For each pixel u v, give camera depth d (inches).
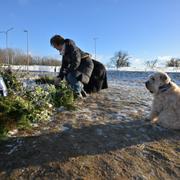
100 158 54.5
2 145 57.7
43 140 59.8
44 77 133.3
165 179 50.8
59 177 48.6
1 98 69.1
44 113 74.5
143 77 317.1
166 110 73.0
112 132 66.6
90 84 115.0
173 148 61.1
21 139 60.1
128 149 58.8
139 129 69.9
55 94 88.1
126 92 127.0
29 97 79.3
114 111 85.4
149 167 53.4
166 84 74.5
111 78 290.5
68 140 60.5
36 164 51.6
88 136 63.3
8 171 49.7
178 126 70.6
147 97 113.5
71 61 99.7
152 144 62.1
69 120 74.2
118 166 52.6
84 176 49.2
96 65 116.1
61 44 100.7
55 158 53.5
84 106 90.5
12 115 65.9
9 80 90.0
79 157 54.3
